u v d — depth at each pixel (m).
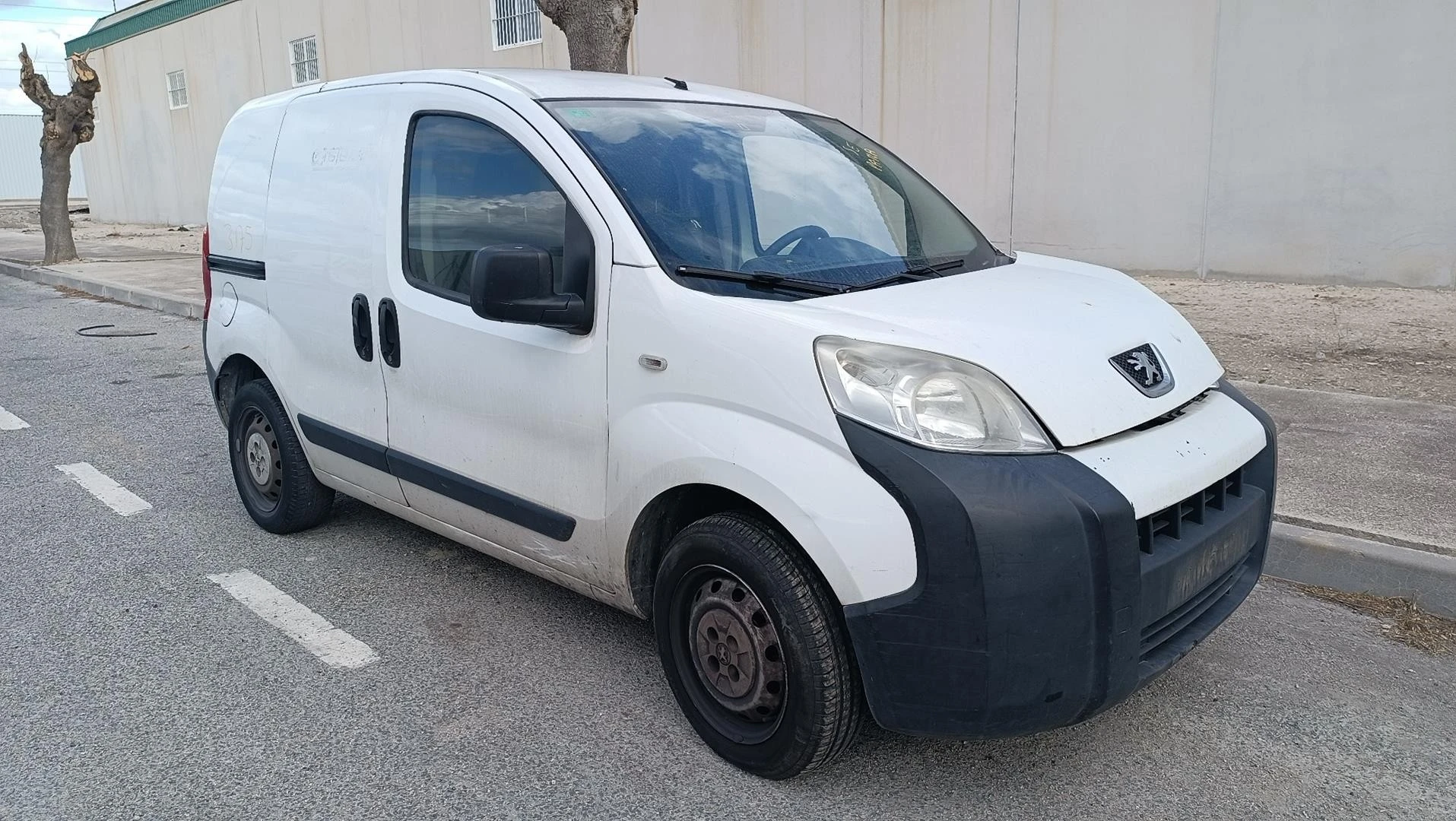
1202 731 3.31
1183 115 10.95
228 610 4.19
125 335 10.74
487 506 3.67
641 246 3.13
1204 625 3.03
